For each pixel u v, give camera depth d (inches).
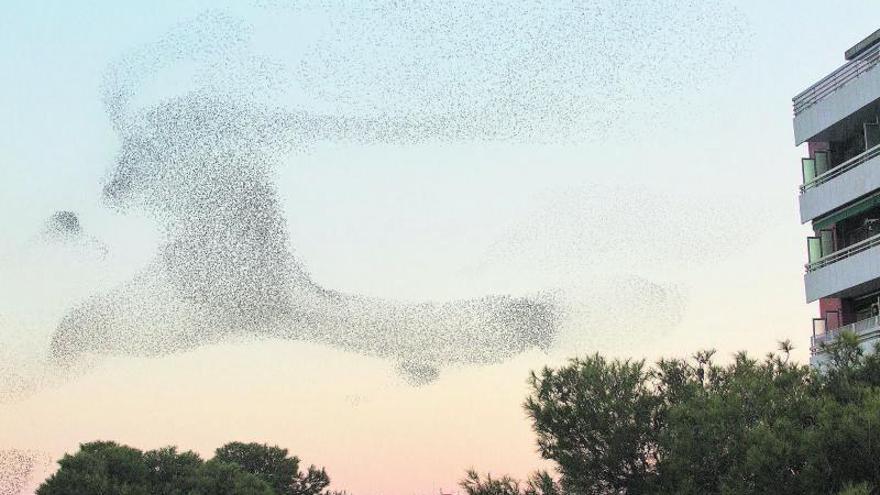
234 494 1833.2
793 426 849.5
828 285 1385.3
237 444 2396.7
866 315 1380.4
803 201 1460.4
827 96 1408.7
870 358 965.2
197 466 1857.8
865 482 741.9
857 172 1354.6
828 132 1422.2
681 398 986.1
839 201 1386.6
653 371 1048.2
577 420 1005.2
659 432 970.7
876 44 1343.5
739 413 903.7
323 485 2416.3
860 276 1326.3
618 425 983.6
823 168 1455.5
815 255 1437.0
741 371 1015.6
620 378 1022.4
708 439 888.3
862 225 1380.4
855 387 912.9
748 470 837.2
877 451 790.5
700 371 1048.2
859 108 1338.6
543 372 1050.7
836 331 1352.1
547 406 1021.8
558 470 1003.3
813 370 971.3
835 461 805.9
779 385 957.8
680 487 880.9
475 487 1000.2
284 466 2373.3
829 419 826.2
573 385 1030.4
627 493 982.4
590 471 988.6
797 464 819.4
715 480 881.5
